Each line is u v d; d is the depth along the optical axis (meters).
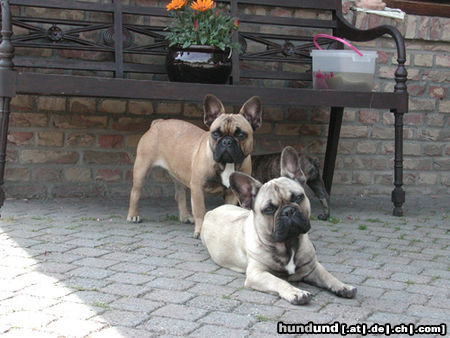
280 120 3.19
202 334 1.67
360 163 3.28
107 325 1.69
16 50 2.91
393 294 1.92
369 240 2.43
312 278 1.96
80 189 3.01
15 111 2.92
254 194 1.94
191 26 2.65
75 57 2.97
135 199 2.60
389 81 3.28
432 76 3.33
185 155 2.49
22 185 2.95
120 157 3.04
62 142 2.98
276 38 3.09
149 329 1.68
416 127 3.33
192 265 2.11
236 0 3.01
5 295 1.83
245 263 2.02
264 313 1.78
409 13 3.39
